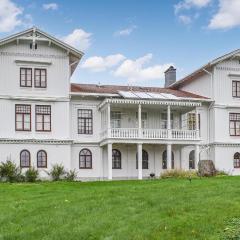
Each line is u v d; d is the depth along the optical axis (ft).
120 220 56.18
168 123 139.85
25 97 134.41
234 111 153.48
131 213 59.41
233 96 153.58
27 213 62.80
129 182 98.43
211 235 50.08
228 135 152.05
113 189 78.48
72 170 137.39
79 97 141.49
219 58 150.51
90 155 141.38
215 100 151.33
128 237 50.26
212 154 151.12
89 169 140.56
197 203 62.80
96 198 69.46
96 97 142.00
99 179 140.77
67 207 63.87
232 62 154.30
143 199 66.85
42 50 136.98
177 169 129.70
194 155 148.77
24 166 132.16
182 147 149.28
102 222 55.42
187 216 56.75
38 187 91.76
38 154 133.80
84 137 141.38
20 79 135.03
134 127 146.20
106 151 142.41
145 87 161.68
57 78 137.69
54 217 59.11
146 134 137.59
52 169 133.69
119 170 143.64
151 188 77.61
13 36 132.87
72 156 139.54
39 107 135.74
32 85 135.64
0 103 132.87
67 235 51.88
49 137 135.23
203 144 151.84
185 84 167.53
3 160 131.23
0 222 59.31
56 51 138.10
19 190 87.25
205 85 155.84
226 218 55.11
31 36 134.51
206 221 54.39
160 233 51.01
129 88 156.25
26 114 134.62
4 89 133.39
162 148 147.84
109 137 134.31
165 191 73.15
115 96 141.28
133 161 144.97
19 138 132.57
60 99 137.08
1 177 127.75
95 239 50.60
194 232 51.01
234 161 151.84
